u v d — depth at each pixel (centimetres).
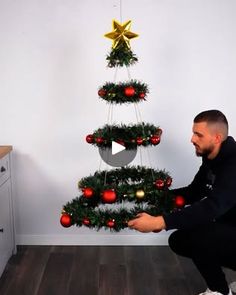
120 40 154
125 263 239
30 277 221
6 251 233
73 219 156
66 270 229
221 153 176
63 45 245
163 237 267
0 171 219
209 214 162
